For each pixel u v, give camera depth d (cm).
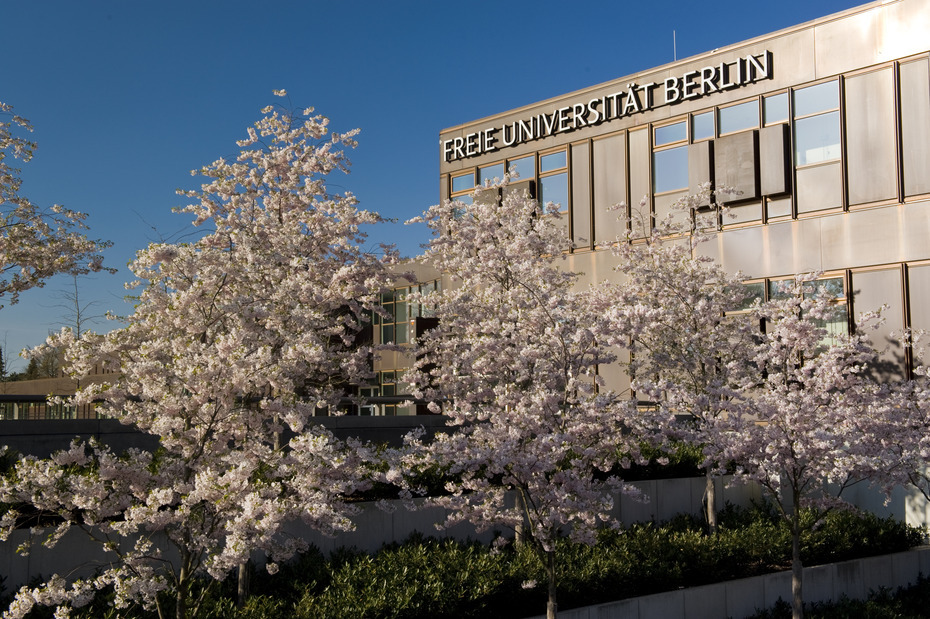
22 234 1306
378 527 1252
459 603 1083
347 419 1482
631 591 1273
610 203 2392
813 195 2070
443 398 1326
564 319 1140
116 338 884
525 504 1068
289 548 820
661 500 1647
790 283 1714
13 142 1334
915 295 1912
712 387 1226
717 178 2188
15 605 690
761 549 1474
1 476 902
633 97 2366
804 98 2103
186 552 757
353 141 1438
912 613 1450
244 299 919
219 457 802
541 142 2553
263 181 1381
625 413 1084
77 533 970
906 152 1945
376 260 1327
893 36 1978
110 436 1233
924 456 1303
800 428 1167
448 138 2791
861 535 1622
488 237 1502
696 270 1639
